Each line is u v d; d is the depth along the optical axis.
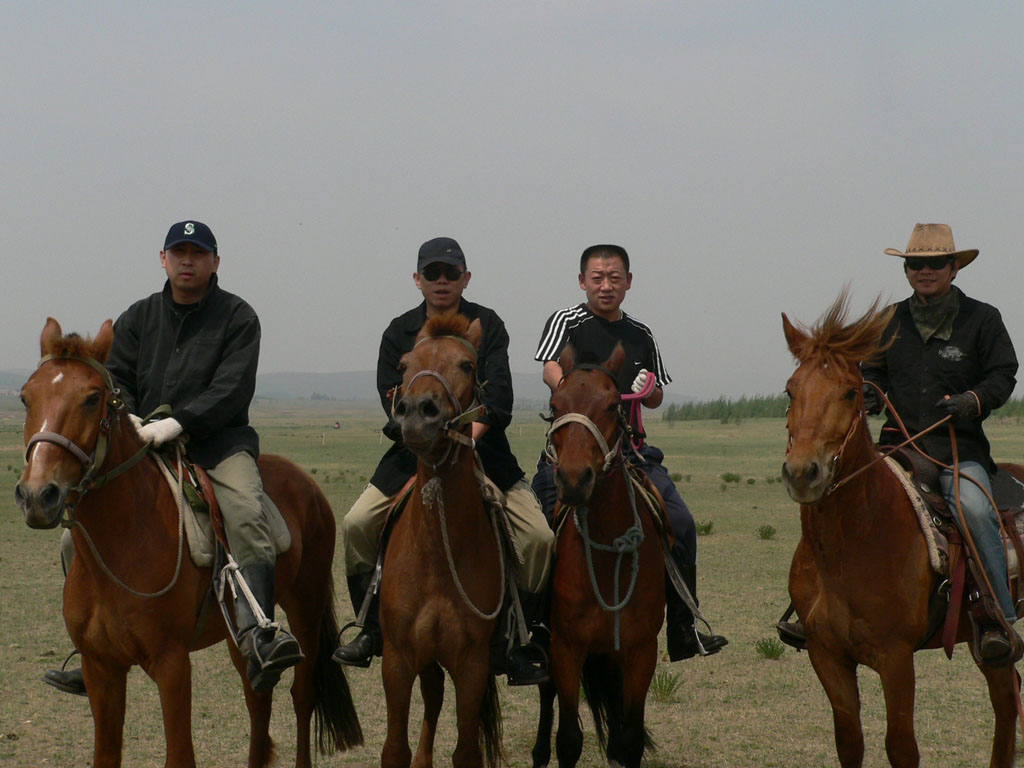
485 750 5.69
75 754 6.52
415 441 4.60
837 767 6.31
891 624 4.93
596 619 5.45
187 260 5.43
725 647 9.45
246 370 5.42
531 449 47.25
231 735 6.96
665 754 6.55
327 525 6.40
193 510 5.04
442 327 5.05
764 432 70.75
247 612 4.95
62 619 10.62
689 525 6.10
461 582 5.01
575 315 6.45
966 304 5.69
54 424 4.23
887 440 5.85
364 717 7.52
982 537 5.31
